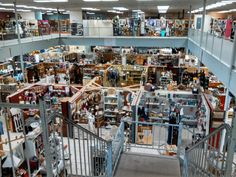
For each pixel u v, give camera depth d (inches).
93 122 418.0
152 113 428.5
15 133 377.7
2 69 632.4
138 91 449.4
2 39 536.1
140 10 933.8
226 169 95.0
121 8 791.7
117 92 469.1
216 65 299.4
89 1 536.4
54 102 436.5
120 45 652.7
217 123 342.0
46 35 704.4
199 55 431.8
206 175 129.6
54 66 706.2
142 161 214.4
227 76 248.7
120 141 234.7
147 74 615.8
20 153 239.6
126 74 630.5
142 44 639.8
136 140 386.6
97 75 628.7
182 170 206.4
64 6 680.4
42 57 756.6
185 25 684.1
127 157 220.8
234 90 222.4
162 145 331.9
